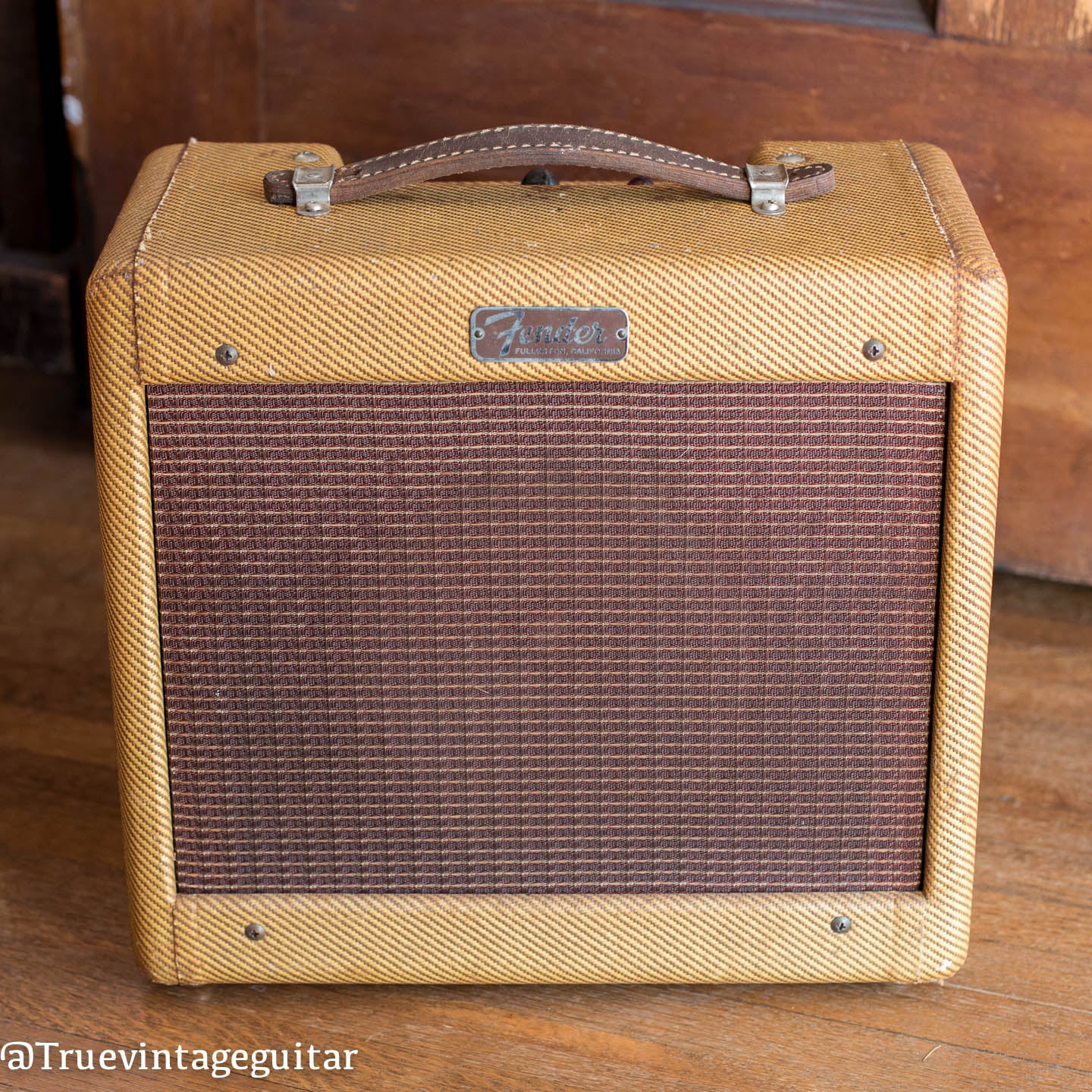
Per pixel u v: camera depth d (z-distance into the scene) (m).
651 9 1.33
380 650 0.91
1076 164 1.29
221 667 0.91
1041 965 1.01
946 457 0.86
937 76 1.30
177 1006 0.98
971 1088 0.91
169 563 0.88
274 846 0.95
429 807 0.94
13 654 1.36
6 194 1.69
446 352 0.83
